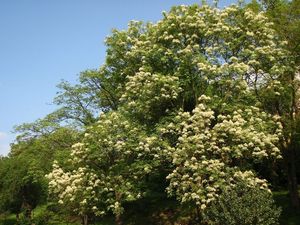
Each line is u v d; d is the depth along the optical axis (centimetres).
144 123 3080
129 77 3003
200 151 2534
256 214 1923
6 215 4850
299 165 3594
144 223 3556
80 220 3891
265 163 3703
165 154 2742
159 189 3828
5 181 4647
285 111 3256
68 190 2864
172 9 3178
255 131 2616
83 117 4172
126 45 3572
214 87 2914
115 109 4031
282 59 3025
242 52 2919
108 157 2997
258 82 3119
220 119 2670
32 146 4234
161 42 3128
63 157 3572
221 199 2027
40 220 4212
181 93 3028
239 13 3133
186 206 3538
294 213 3180
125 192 2934
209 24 3027
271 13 3272
